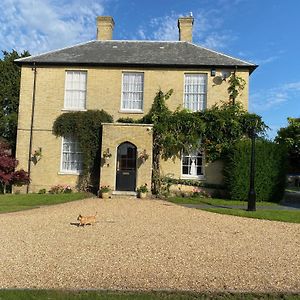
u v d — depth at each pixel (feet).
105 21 78.18
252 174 49.65
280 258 24.40
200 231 33.76
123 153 65.36
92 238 29.73
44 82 70.13
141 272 20.81
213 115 66.49
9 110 112.06
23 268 21.29
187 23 77.51
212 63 68.28
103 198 61.21
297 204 59.93
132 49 73.92
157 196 63.67
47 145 69.05
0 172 64.69
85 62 69.21
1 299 16.14
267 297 17.02
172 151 67.31
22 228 33.71
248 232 33.81
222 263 22.89
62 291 17.30
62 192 67.21
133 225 36.11
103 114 68.13
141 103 69.41
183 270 21.29
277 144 63.77
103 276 20.03
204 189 66.69
